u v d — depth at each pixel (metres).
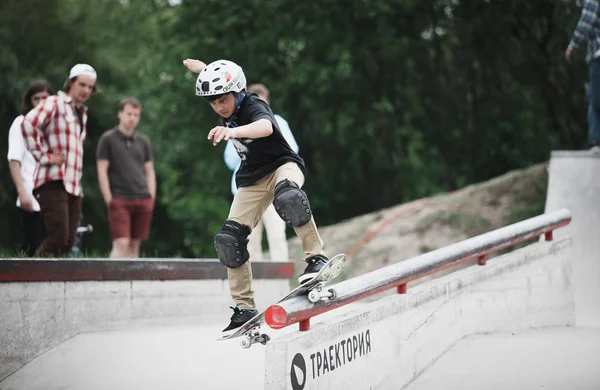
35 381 8.52
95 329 10.14
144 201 13.27
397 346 8.11
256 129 7.14
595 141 14.12
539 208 16.66
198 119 28.77
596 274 13.70
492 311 10.34
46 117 11.07
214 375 8.27
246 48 27.22
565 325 11.46
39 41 35.19
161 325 11.08
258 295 12.98
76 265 9.80
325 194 29.52
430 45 27.56
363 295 7.46
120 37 36.88
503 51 26.44
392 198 29.47
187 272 11.55
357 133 27.77
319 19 26.72
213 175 29.17
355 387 7.23
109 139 13.04
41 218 11.91
